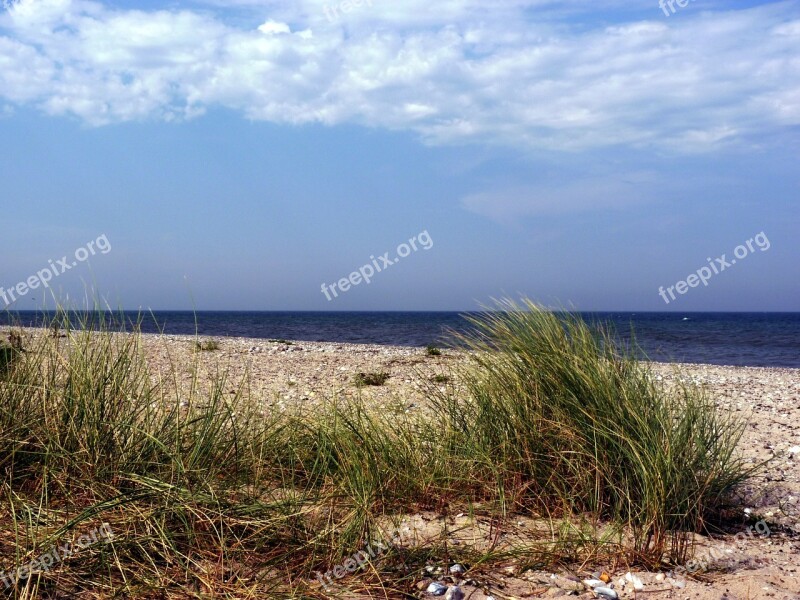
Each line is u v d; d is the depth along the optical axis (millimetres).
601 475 4141
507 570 3432
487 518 4117
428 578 3318
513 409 4590
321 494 3980
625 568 3502
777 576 3414
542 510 4195
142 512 3381
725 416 8375
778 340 35281
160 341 17281
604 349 4875
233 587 3047
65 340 4453
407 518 4082
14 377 4062
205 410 4730
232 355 15047
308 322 62938
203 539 3395
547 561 3486
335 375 11477
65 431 3885
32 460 3744
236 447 4316
